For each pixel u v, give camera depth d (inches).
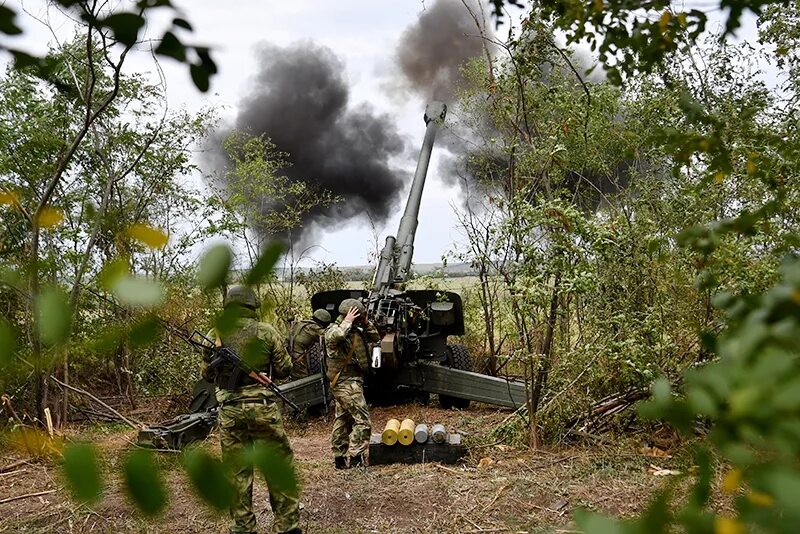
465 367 410.3
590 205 352.8
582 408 266.5
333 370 261.9
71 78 258.2
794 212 142.7
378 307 344.5
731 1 52.6
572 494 207.3
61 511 198.4
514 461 248.5
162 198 350.3
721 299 31.6
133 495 20.6
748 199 208.8
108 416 334.6
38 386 219.5
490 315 404.8
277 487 22.6
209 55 29.8
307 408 355.9
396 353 340.8
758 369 23.4
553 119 297.0
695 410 24.0
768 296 29.0
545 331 267.9
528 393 265.6
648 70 65.5
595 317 257.9
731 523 20.7
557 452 257.4
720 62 232.7
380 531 193.3
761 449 22.4
